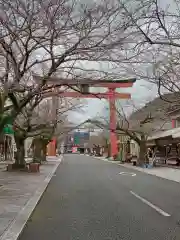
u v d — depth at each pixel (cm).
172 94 1376
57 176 2684
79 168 3888
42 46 1051
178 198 1424
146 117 4128
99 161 6228
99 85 1404
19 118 2989
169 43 848
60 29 941
